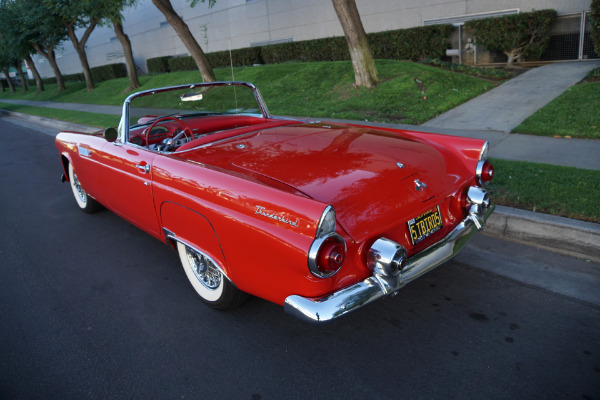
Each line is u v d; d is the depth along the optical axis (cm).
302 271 204
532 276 321
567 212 372
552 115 719
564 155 546
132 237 452
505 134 675
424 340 262
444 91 990
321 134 312
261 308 310
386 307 298
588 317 271
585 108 721
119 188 361
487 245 374
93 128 1255
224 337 279
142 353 268
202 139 319
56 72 3019
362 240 215
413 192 248
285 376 241
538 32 1173
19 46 2839
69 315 314
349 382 232
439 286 319
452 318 281
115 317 309
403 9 1521
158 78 2252
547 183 442
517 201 405
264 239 216
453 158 300
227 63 2203
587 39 1144
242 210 229
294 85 1328
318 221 193
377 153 271
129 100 353
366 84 1088
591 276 314
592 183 430
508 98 891
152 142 377
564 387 218
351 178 238
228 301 291
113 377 248
